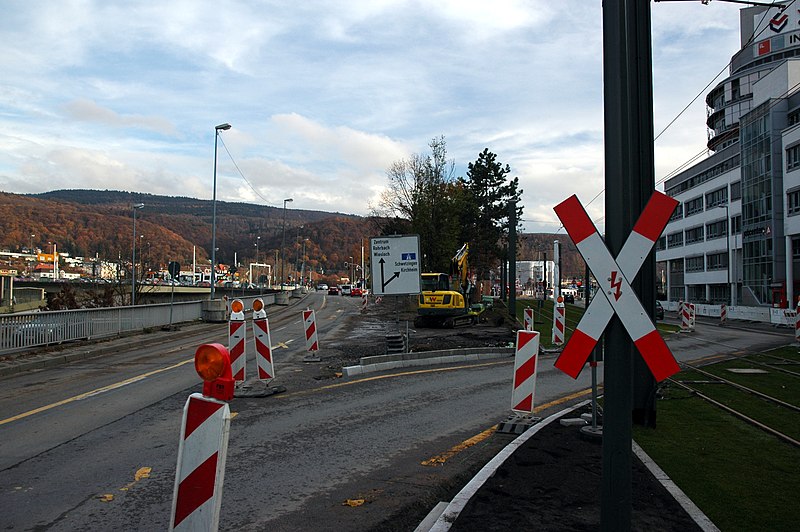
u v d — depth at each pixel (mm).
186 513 3240
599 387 12281
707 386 12195
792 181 47750
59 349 16781
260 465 6500
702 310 56000
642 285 8328
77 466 6395
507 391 11227
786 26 67938
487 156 64812
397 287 14672
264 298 48125
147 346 19312
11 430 7980
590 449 6922
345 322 32250
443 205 46250
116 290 35500
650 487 5543
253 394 10391
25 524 4828
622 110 3682
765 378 13430
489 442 7566
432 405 9867
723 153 66625
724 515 5020
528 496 5281
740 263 60250
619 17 3725
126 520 4918
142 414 8953
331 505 5309
